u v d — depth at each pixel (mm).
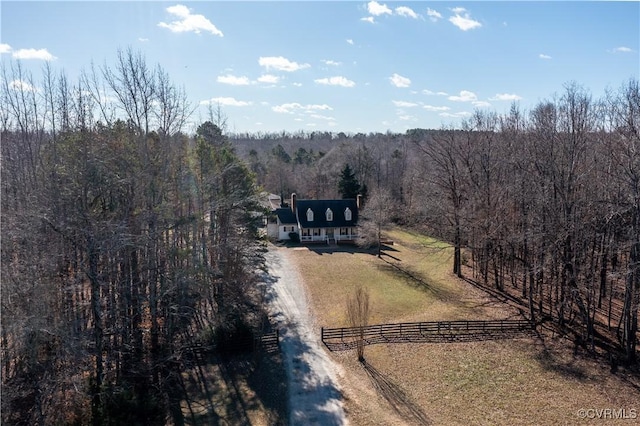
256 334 29219
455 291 39938
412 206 66938
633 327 25656
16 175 22953
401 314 34562
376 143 140125
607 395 22828
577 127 31016
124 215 22109
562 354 27109
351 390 24031
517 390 23578
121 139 23594
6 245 16812
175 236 27047
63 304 19672
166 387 23516
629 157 25016
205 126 36719
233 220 32906
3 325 15383
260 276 41625
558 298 33875
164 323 26250
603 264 32094
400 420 21312
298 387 24312
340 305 36531
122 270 23281
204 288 27844
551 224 29234
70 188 20422
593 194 28281
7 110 24203
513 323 31484
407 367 26344
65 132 23625
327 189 86938
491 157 41688
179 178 25406
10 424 16812
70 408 17797
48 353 18625
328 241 61375
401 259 52250
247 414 21781
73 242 19031
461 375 25219
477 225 38875
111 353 21531
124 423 17047
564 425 20625
